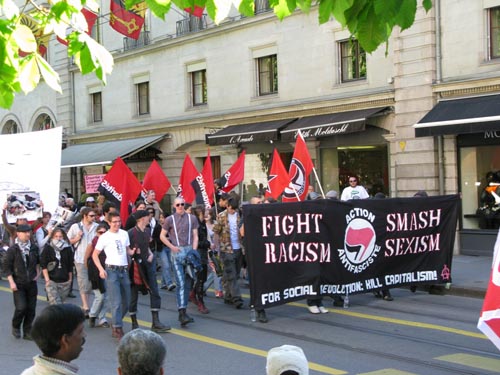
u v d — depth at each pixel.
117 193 13.72
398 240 11.69
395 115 18.66
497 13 16.62
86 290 10.92
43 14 4.00
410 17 3.43
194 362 7.95
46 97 33.91
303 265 10.58
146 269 9.70
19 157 11.00
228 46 24.00
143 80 28.17
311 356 8.02
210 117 24.58
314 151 21.23
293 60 21.62
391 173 18.89
